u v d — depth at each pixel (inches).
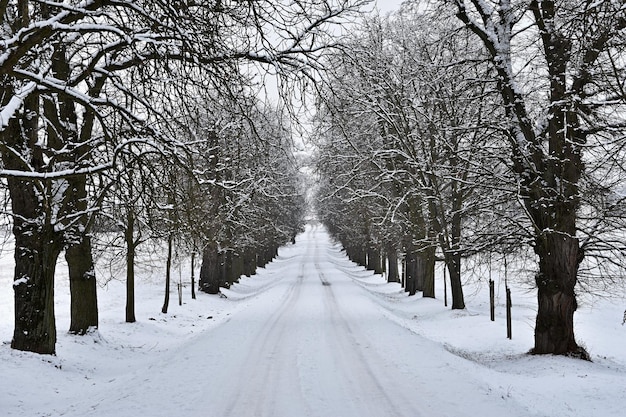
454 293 1031.0
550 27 533.3
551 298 556.7
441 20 652.7
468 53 736.3
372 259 2541.8
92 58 405.1
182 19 303.0
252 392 359.9
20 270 493.7
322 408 319.3
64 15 288.5
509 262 692.7
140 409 318.7
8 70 277.9
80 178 488.1
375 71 433.4
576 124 536.1
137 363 581.6
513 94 572.4
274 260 3410.4
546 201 556.4
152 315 1002.7
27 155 473.7
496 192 644.1
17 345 493.0
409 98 971.9
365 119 1093.8
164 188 399.9
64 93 335.0
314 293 1370.6
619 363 591.2
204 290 1445.6
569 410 343.6
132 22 337.4
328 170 1160.8
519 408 317.7
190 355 502.3
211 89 368.8
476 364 499.8
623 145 430.9
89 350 588.7
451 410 311.7
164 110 372.2
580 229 555.2
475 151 631.8
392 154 1042.7
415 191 1010.7
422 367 439.5
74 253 645.3
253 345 561.6
